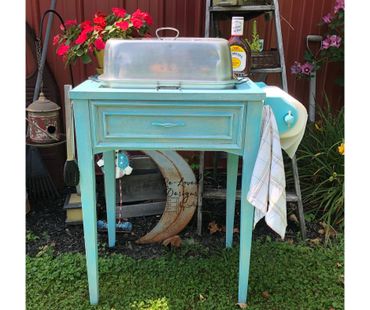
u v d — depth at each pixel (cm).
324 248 189
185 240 194
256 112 127
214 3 184
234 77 145
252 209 140
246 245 145
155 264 174
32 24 224
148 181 211
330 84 249
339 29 228
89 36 180
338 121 226
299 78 240
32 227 203
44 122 190
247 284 150
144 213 212
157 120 128
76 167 143
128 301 153
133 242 194
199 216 198
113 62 131
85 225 140
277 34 185
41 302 151
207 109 126
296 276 167
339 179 210
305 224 210
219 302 153
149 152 186
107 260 175
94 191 137
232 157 174
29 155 224
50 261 173
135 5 226
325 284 163
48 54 229
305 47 238
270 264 174
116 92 122
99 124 128
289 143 142
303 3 231
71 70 223
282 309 151
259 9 183
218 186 236
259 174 130
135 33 187
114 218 185
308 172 223
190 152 249
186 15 230
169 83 129
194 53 130
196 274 168
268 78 240
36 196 230
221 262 175
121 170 190
